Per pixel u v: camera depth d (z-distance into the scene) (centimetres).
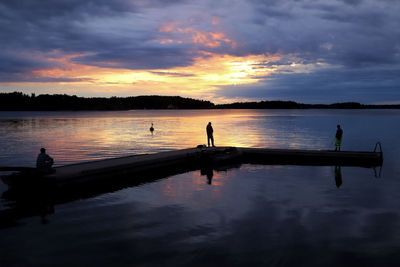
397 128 5619
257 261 696
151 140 3647
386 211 1059
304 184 1494
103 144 3219
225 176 1723
